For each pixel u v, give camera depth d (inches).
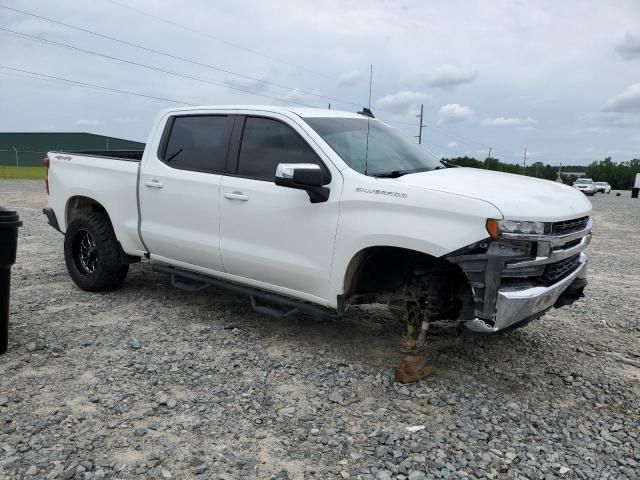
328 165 168.1
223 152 196.5
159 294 242.5
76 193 240.7
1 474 110.5
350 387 156.3
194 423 133.6
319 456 121.7
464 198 141.9
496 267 137.5
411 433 132.4
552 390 160.2
